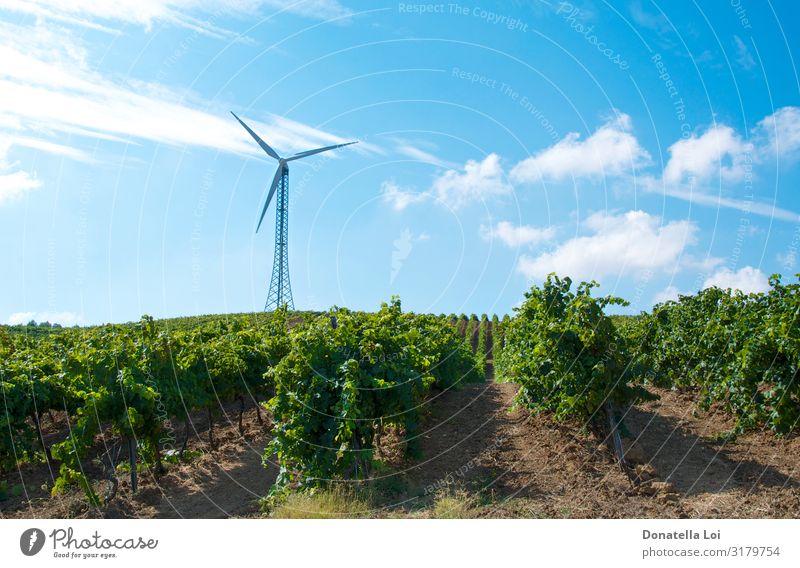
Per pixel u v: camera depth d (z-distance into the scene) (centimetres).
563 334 1034
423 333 1816
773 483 893
